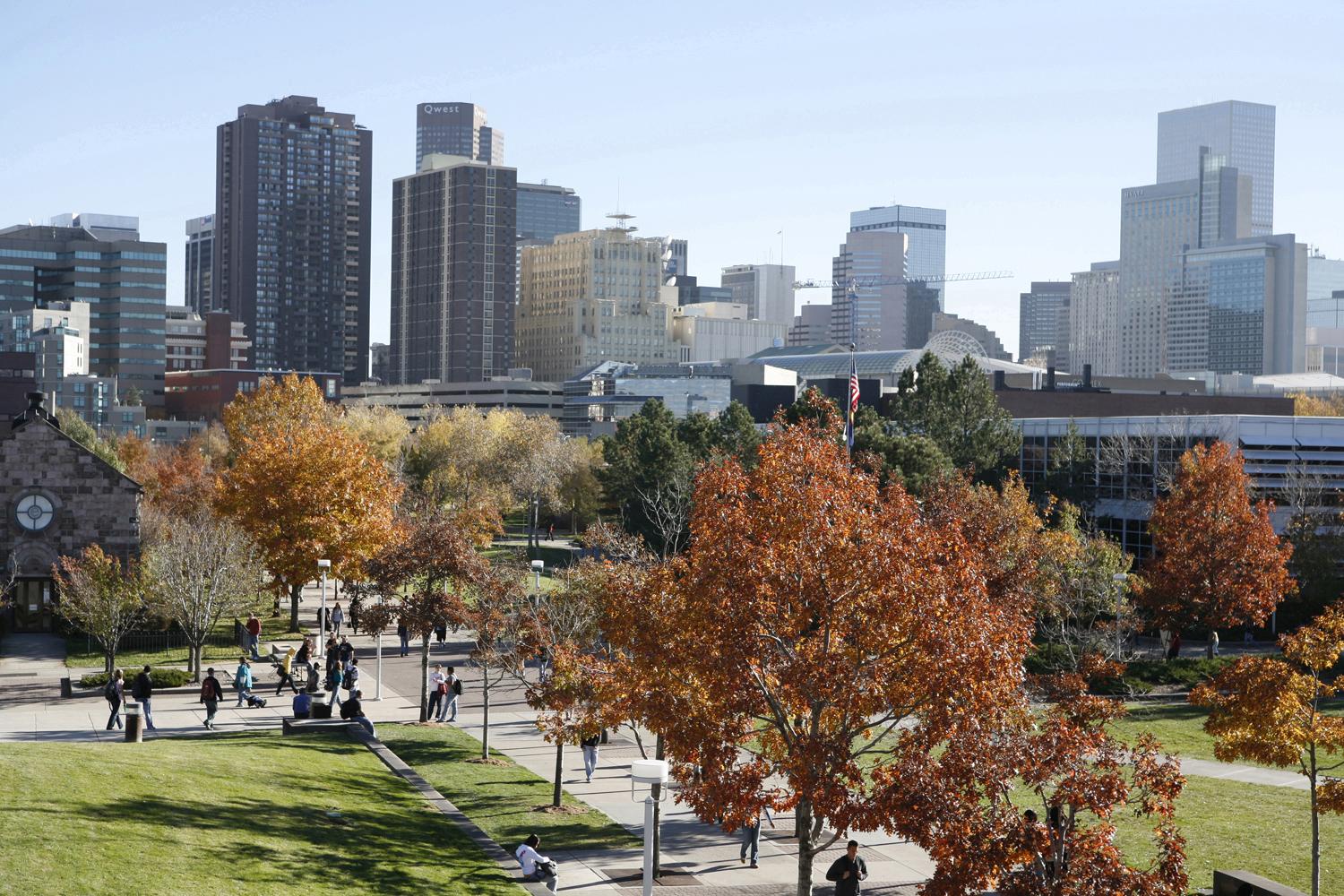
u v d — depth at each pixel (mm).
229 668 62906
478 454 141375
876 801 23562
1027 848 22062
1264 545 66562
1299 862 33219
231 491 74438
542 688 39375
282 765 36656
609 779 42812
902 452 81812
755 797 26234
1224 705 32219
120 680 47344
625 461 106875
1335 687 32219
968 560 27375
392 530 74625
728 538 27578
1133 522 93125
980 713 25344
